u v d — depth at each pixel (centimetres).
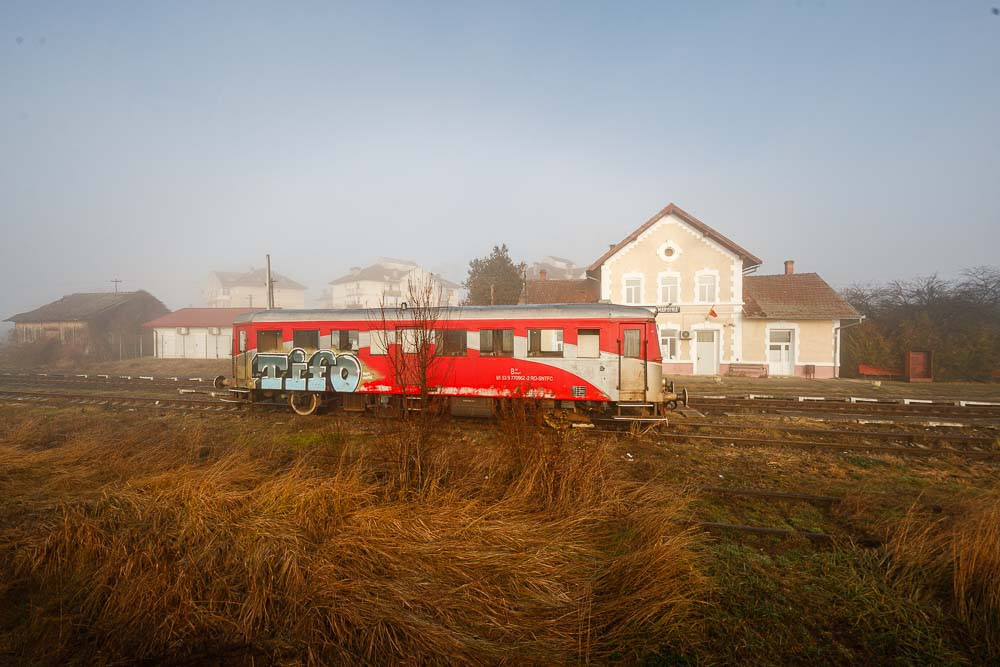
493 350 1072
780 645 325
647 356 1012
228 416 1163
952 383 2080
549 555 428
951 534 453
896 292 2861
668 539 442
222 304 6925
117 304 4025
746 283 2638
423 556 413
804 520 550
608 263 2511
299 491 523
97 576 387
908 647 326
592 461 593
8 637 329
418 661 296
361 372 1133
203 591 368
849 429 1081
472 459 614
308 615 333
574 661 307
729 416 1207
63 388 1778
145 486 568
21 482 627
